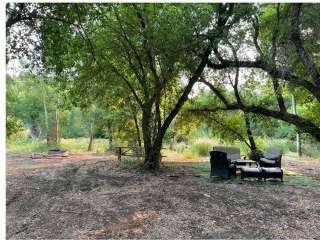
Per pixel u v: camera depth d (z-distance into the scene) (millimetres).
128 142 18219
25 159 19094
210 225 6816
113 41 13312
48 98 31922
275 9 12703
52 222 7062
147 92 13922
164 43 11242
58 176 12508
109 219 7164
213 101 15906
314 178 11953
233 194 9203
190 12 10938
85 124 27906
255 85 15164
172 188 9938
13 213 7762
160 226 6738
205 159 17984
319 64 12555
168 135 17172
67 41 9484
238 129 15820
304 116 16188
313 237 6234
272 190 9805
